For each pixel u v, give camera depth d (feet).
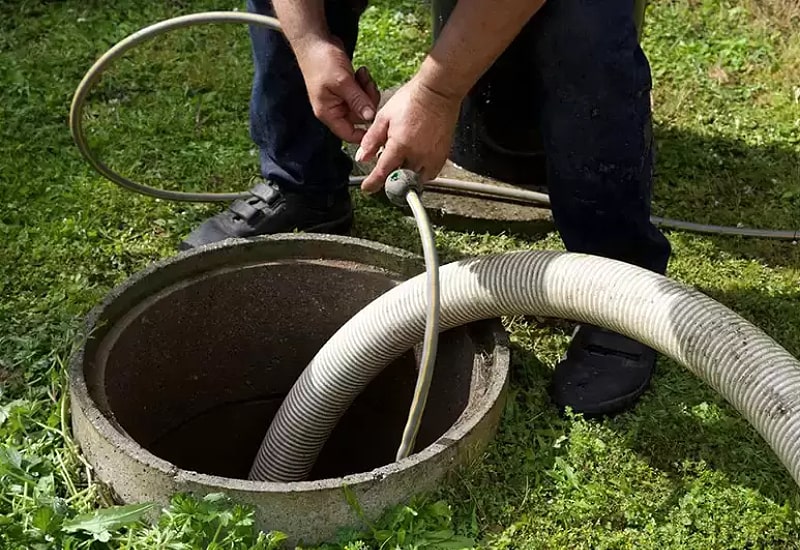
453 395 8.07
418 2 13.61
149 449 8.36
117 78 11.89
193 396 8.60
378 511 6.64
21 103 11.44
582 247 8.11
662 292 7.06
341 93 7.34
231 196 9.77
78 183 10.30
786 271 9.65
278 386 8.98
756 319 9.03
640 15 10.03
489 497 7.12
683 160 11.01
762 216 10.36
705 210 10.43
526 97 9.76
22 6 13.07
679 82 12.22
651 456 7.58
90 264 9.36
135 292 7.79
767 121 11.62
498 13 5.96
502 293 7.45
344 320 8.63
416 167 6.81
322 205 9.45
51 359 8.11
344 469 9.35
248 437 9.20
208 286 8.14
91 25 12.87
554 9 6.91
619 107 7.20
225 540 6.31
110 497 6.95
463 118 10.34
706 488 7.32
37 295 8.98
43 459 7.16
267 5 8.27
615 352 8.09
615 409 7.90
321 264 8.33
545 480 7.33
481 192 10.21
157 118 11.32
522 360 8.38
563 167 7.63
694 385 8.23
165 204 10.09
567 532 6.98
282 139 8.95
